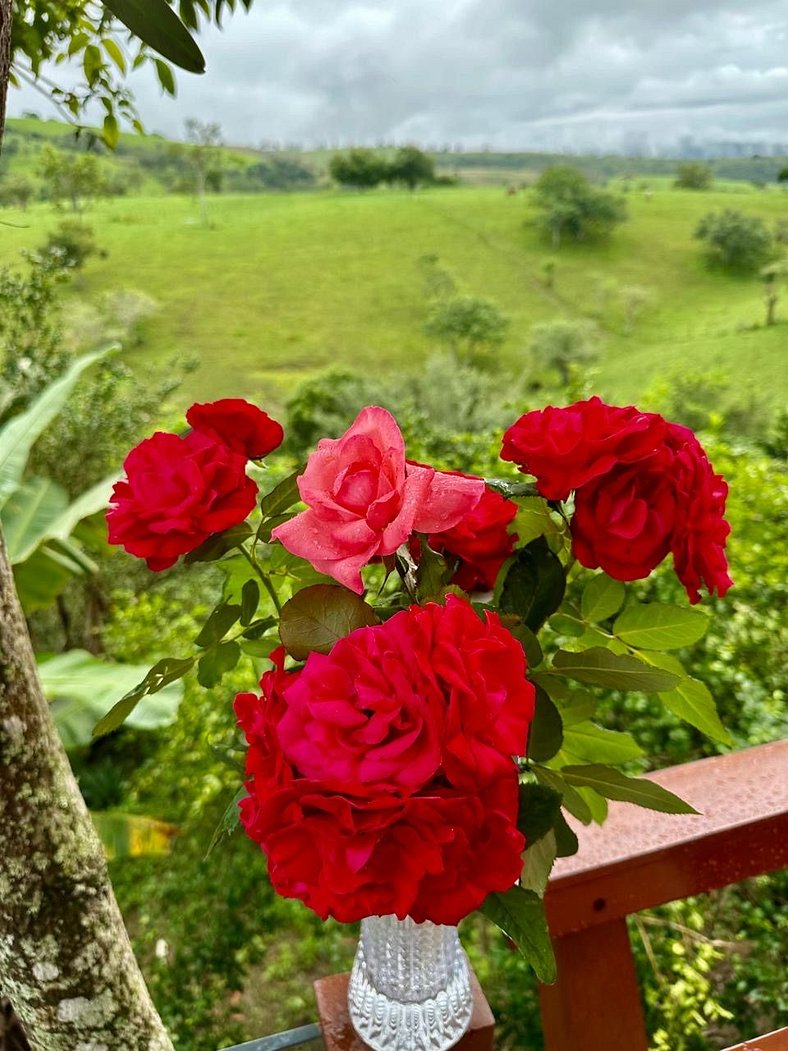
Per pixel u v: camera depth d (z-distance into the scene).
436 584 0.63
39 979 0.68
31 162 35.41
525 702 0.50
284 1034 0.94
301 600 0.58
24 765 0.64
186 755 3.57
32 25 0.98
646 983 2.01
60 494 3.93
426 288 45.31
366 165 77.38
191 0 0.93
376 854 0.47
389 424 0.57
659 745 2.39
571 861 0.95
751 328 38.78
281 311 42.09
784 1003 1.96
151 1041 0.74
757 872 1.02
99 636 5.78
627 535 0.60
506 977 2.29
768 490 3.24
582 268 49.72
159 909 3.31
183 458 0.64
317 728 0.48
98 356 3.88
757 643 2.57
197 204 60.66
